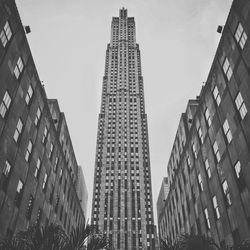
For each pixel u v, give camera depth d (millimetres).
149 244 117062
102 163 136125
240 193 26375
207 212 35500
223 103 30156
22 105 29000
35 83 33094
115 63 176125
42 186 35719
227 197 29594
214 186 32875
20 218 28328
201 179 37844
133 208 122438
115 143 141625
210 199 34250
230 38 28250
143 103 165125
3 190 24812
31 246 13703
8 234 25562
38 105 34375
